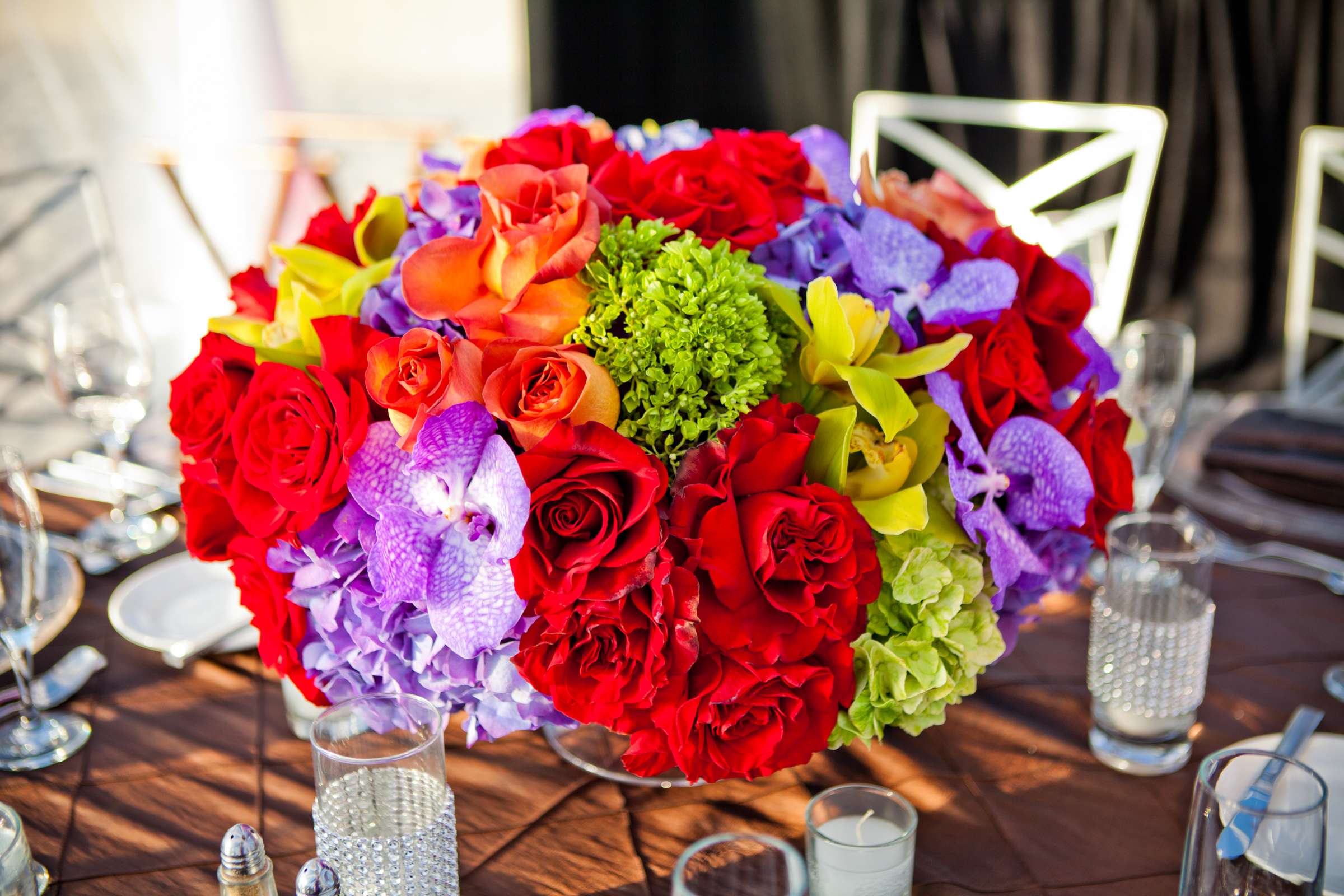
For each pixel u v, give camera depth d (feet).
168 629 3.40
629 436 2.14
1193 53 9.84
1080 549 2.63
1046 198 7.25
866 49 9.91
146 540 3.92
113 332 3.97
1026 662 3.34
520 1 10.46
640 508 1.99
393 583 2.13
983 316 2.45
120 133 12.19
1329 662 3.30
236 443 2.23
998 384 2.41
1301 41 9.73
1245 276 10.20
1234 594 3.62
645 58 9.78
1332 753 2.77
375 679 2.47
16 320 9.55
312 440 2.16
